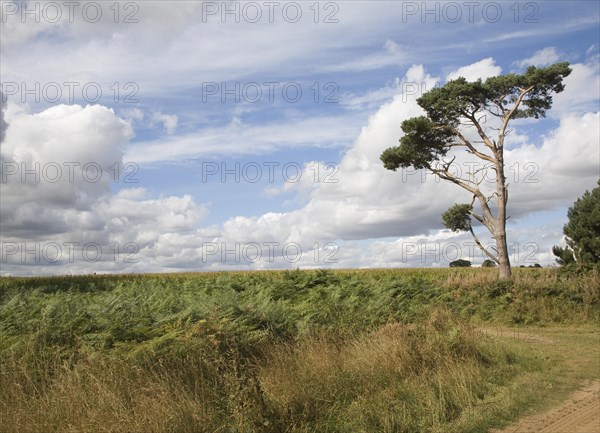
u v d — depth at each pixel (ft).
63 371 26.73
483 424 24.98
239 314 38.34
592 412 27.25
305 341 35.60
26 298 54.03
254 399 23.93
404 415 24.93
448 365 32.58
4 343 30.25
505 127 118.52
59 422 21.98
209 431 22.09
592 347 49.01
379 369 31.09
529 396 29.76
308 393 26.71
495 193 117.39
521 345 47.16
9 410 22.49
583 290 77.77
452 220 117.91
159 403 22.44
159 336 32.01
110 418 21.65
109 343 30.66
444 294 80.89
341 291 63.10
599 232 113.80
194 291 81.20
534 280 86.02
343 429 23.89
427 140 121.29
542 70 113.91
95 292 91.20
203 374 26.66
